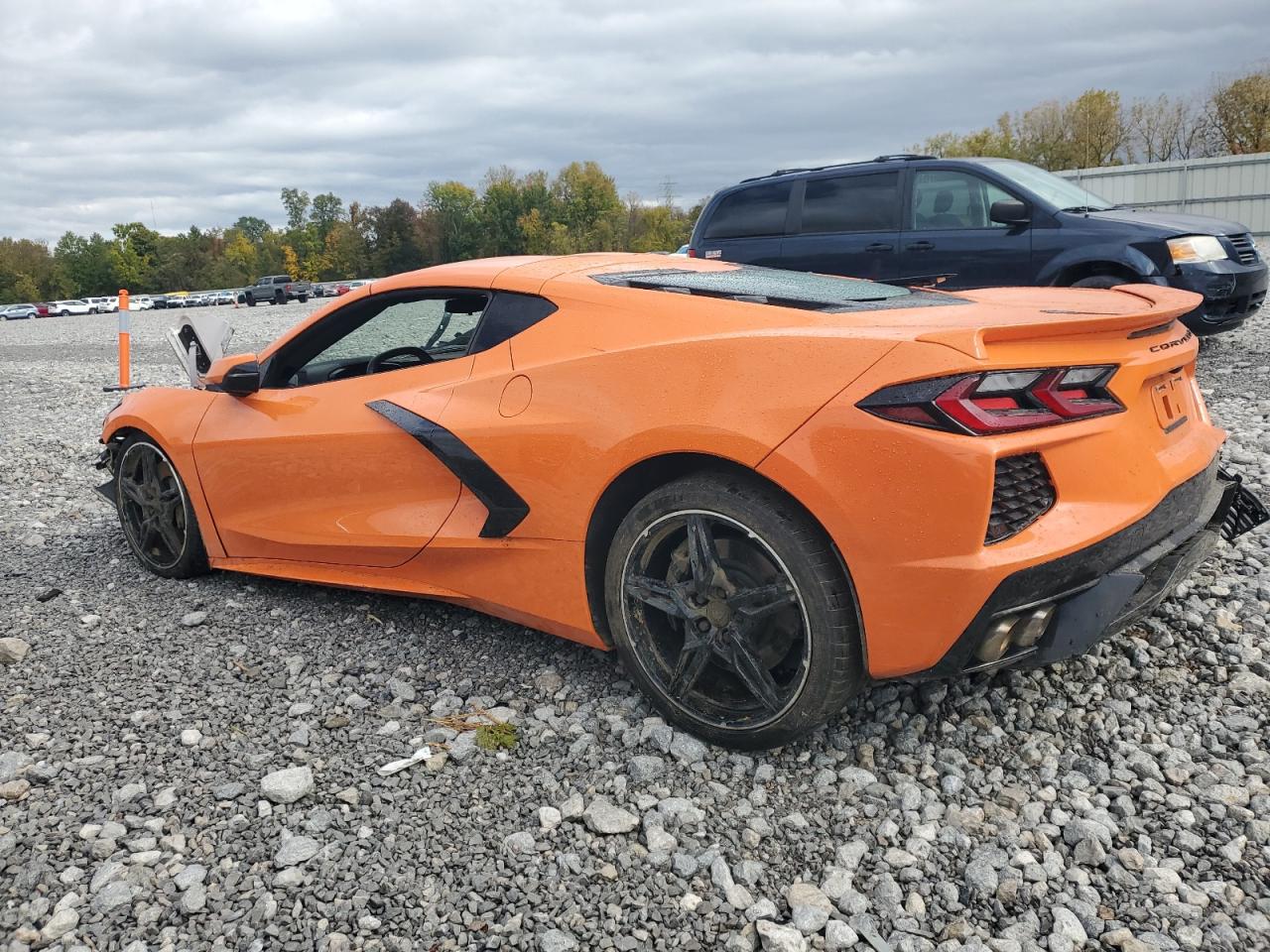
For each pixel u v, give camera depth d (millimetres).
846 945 1892
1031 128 74188
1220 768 2410
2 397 11273
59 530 5023
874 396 2141
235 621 3600
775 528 2291
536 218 116500
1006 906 1985
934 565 2113
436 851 2213
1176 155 66062
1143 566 2320
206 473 3777
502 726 2730
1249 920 1899
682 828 2266
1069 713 2678
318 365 3574
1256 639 3027
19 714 2916
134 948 1923
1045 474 2211
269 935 1957
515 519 2846
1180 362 2576
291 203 126125
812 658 2309
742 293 2762
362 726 2799
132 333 27234
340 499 3385
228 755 2654
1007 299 2807
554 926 1970
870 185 8422
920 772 2455
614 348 2701
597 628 2791
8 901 2082
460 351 3094
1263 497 4418
